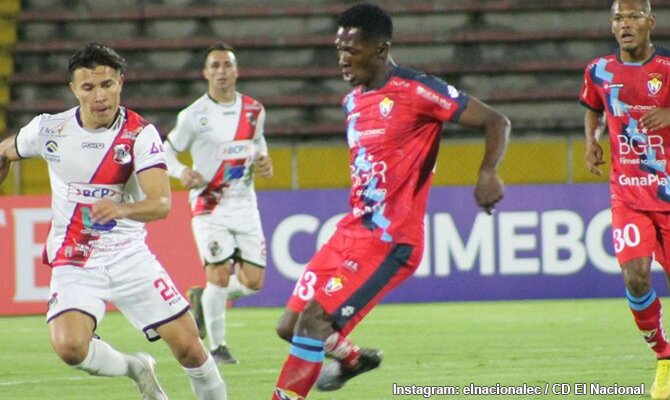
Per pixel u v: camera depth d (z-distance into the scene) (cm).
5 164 1994
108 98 1889
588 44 6225
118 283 1972
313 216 4606
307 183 5500
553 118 5997
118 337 3816
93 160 1931
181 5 6450
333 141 5912
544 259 4653
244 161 3294
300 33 6353
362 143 1948
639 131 2381
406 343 3459
